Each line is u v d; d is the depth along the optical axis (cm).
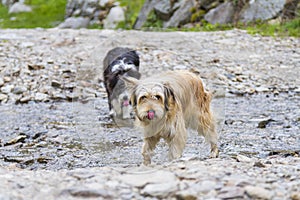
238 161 691
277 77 1535
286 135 973
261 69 1605
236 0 2286
